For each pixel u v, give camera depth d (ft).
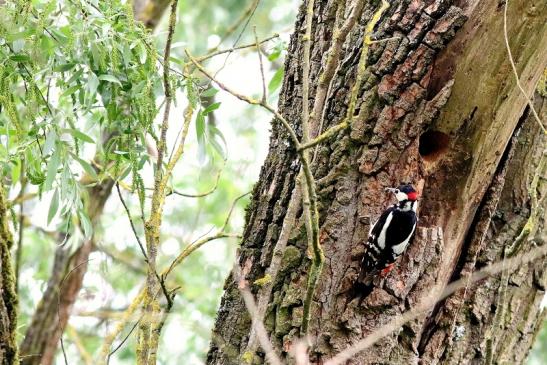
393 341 26.96
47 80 31.94
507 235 29.96
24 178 37.29
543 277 30.81
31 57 28.73
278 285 27.53
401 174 27.50
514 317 30.42
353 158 27.66
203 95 30.37
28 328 43.45
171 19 25.82
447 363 28.76
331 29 29.43
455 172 27.99
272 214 28.50
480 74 27.17
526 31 26.78
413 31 27.25
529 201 30.09
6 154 29.96
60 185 29.43
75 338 45.09
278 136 29.58
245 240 28.96
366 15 28.48
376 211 27.30
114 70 28.63
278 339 27.04
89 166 29.71
